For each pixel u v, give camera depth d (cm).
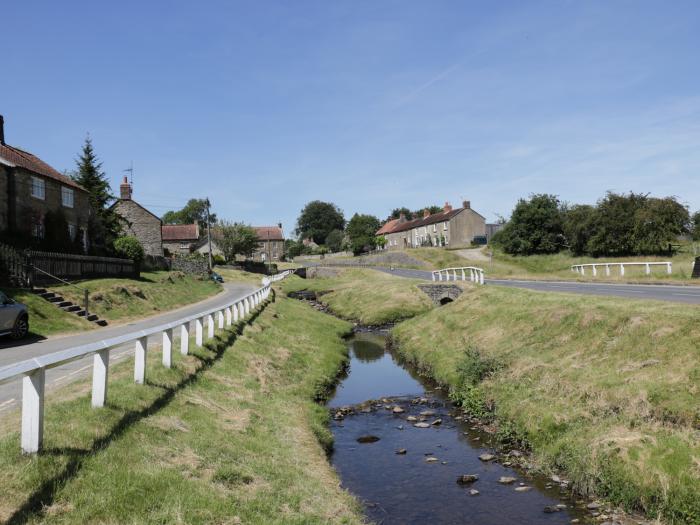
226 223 8831
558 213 6850
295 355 2053
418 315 3431
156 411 895
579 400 1224
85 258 3119
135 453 702
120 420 789
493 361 1706
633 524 850
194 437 849
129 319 2606
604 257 5712
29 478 556
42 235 3456
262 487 776
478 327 2261
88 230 4175
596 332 1507
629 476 918
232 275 7038
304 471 927
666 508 840
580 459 1026
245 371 1505
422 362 2238
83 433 698
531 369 1510
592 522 877
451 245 8606
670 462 891
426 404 1688
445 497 998
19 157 3391
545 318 1839
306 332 2686
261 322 2405
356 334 3328
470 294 2869
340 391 1888
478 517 914
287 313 3139
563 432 1159
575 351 1489
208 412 1015
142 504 593
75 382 1008
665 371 1148
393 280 4984
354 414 1586
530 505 953
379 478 1098
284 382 1648
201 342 1505
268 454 933
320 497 830
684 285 2630
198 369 1294
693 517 802
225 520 628
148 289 3400
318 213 16225
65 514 530
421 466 1162
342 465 1173
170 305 3338
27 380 605
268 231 11494
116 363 1209
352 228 13275
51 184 3581
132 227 6084
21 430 650
